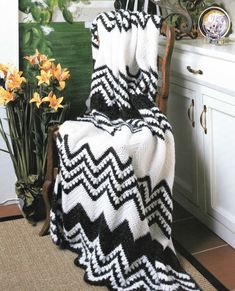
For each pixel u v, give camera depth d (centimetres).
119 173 172
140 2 242
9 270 185
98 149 179
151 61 200
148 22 201
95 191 183
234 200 195
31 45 230
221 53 185
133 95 202
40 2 226
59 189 196
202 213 221
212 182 207
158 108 196
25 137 224
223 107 190
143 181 180
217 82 189
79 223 191
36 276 181
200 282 178
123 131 180
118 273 173
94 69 212
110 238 177
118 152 172
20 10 223
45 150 221
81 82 246
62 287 175
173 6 229
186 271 185
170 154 187
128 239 174
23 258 194
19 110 217
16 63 226
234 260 194
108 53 206
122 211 175
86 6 236
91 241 188
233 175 192
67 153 187
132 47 204
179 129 228
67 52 239
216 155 202
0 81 214
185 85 214
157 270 173
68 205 191
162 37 224
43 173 225
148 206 187
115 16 207
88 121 205
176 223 226
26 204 222
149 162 181
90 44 243
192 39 230
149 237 180
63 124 199
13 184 245
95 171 181
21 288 174
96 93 209
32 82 229
